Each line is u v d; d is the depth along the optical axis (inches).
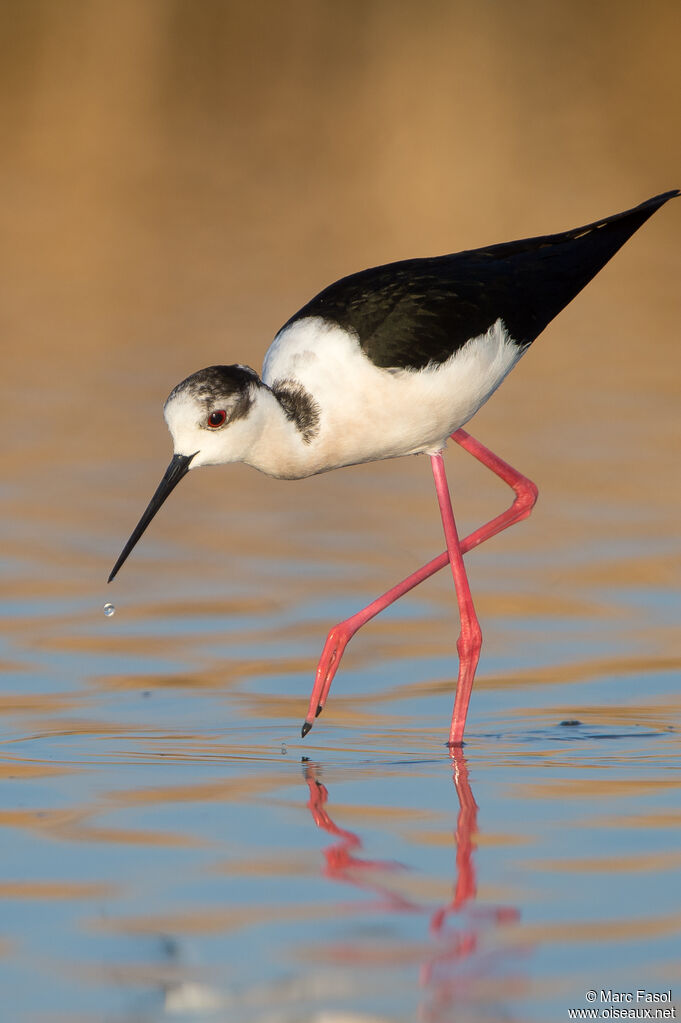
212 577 466.3
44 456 602.9
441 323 365.1
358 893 238.8
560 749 324.2
